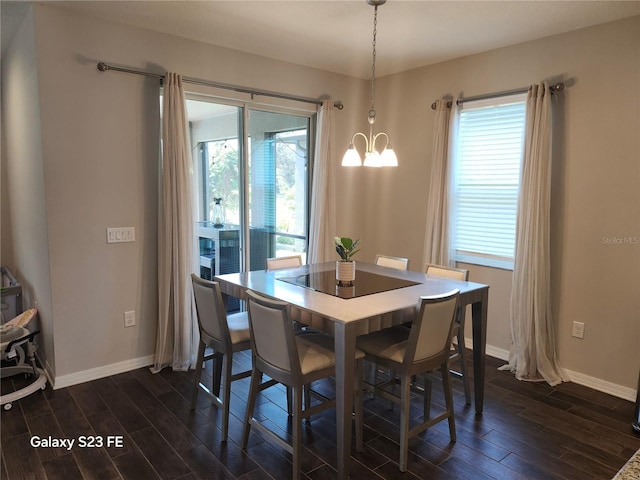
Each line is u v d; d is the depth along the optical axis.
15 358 3.45
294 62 4.14
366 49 3.74
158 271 3.47
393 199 4.62
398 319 2.31
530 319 3.36
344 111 4.62
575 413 2.89
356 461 2.36
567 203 3.30
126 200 3.31
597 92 3.11
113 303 3.33
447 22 3.11
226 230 4.02
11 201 4.23
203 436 2.57
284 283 2.84
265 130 4.17
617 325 3.12
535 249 3.31
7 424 2.67
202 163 3.77
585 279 3.25
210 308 2.55
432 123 4.19
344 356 2.09
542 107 3.26
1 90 4.25
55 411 2.83
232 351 2.55
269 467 2.30
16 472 2.24
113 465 2.30
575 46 3.21
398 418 2.82
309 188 4.63
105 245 3.25
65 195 3.04
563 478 2.23
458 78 3.96
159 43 3.35
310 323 2.29
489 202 3.85
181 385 3.22
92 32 3.05
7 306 3.78
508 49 3.60
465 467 2.32
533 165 3.29
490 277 3.87
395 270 3.36
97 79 3.10
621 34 2.99
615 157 3.05
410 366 2.30
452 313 2.42
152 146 3.39
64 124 2.99
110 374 3.37
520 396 3.12
